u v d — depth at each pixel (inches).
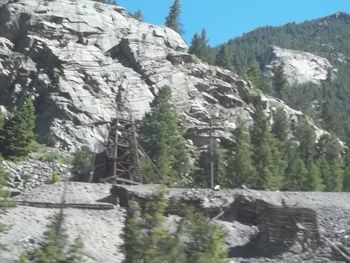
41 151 2684.5
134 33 3673.7
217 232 604.7
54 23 3528.5
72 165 2399.1
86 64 3312.0
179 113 3164.4
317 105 5841.5
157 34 3727.9
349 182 2623.0
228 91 3501.5
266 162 2329.0
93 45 3506.4
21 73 3284.9
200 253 578.9
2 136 2561.5
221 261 598.9
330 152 3085.6
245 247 981.2
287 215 956.0
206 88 3437.5
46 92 3137.3
